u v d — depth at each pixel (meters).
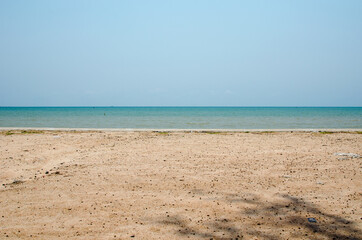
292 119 52.41
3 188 7.74
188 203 6.64
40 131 21.55
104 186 7.87
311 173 9.28
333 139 17.53
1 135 18.69
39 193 7.30
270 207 6.42
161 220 5.71
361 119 51.75
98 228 5.35
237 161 11.05
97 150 13.16
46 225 5.48
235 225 5.51
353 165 10.30
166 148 13.80
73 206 6.43
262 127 32.03
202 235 5.09
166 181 8.35
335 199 6.93
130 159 11.26
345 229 5.35
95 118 56.62
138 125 35.31
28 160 11.11
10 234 5.10
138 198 6.96
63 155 12.03
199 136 18.75
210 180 8.48
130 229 5.31
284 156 12.02
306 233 5.19
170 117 62.56
